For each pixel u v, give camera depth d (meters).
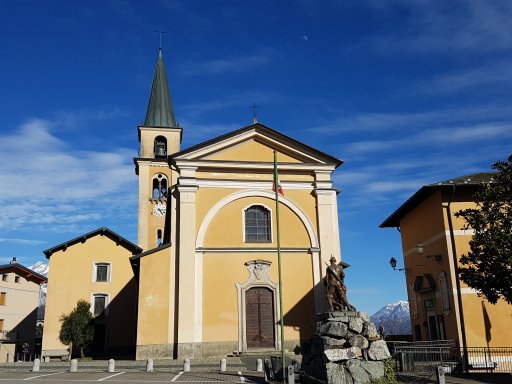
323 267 26.23
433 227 25.05
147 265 25.16
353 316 15.94
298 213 27.09
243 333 24.59
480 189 19.23
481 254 17.25
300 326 25.14
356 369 14.81
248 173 27.28
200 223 25.98
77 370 21.73
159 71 52.84
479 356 21.64
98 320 36.12
